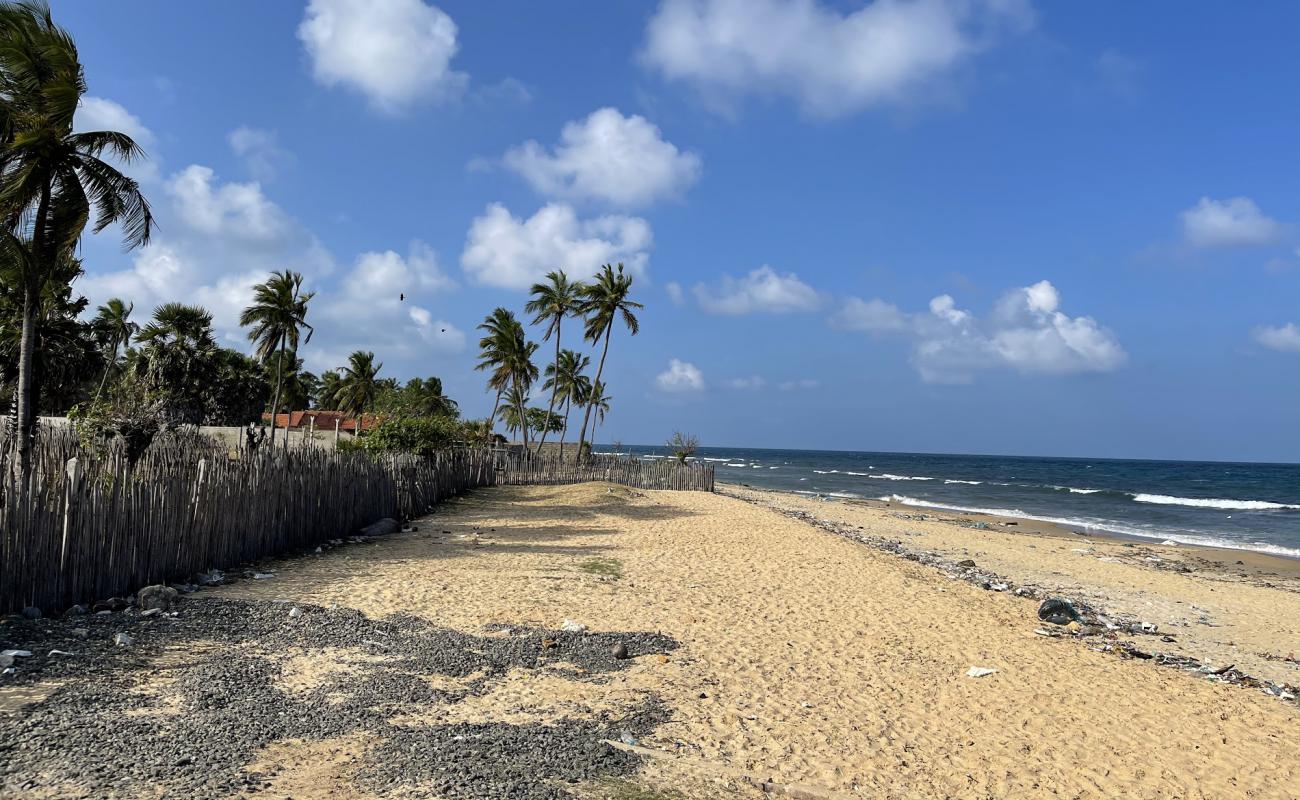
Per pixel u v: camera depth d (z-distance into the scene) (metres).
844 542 19.55
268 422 50.00
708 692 7.45
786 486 58.59
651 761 5.73
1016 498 49.31
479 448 32.12
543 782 5.18
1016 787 5.89
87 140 13.62
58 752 5.02
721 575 13.72
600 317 43.59
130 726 5.55
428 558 13.80
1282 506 43.91
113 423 14.77
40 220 13.36
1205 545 27.00
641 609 10.66
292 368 50.28
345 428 50.53
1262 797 6.02
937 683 8.33
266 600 9.73
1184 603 16.00
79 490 8.70
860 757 6.18
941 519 32.28
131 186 14.30
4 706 5.72
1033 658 9.67
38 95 13.24
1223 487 64.81
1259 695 9.02
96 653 7.14
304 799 4.68
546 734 6.05
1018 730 7.10
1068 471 101.44
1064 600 13.90
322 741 5.63
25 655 6.80
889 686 8.09
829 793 5.48
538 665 7.90
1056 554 22.70
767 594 12.32
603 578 12.70
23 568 8.01
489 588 11.35
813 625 10.48
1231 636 13.18
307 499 14.27
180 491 10.51
